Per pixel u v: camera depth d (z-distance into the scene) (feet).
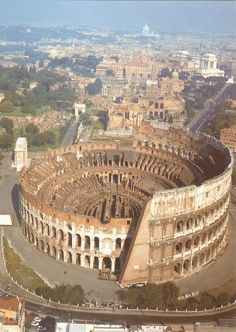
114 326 462.60
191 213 642.22
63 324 472.44
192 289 618.03
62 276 633.20
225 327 507.30
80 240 654.53
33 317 527.81
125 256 645.51
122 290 606.96
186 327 504.02
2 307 473.67
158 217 615.98
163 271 634.43
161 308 557.74
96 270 654.53
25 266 651.25
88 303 568.00
